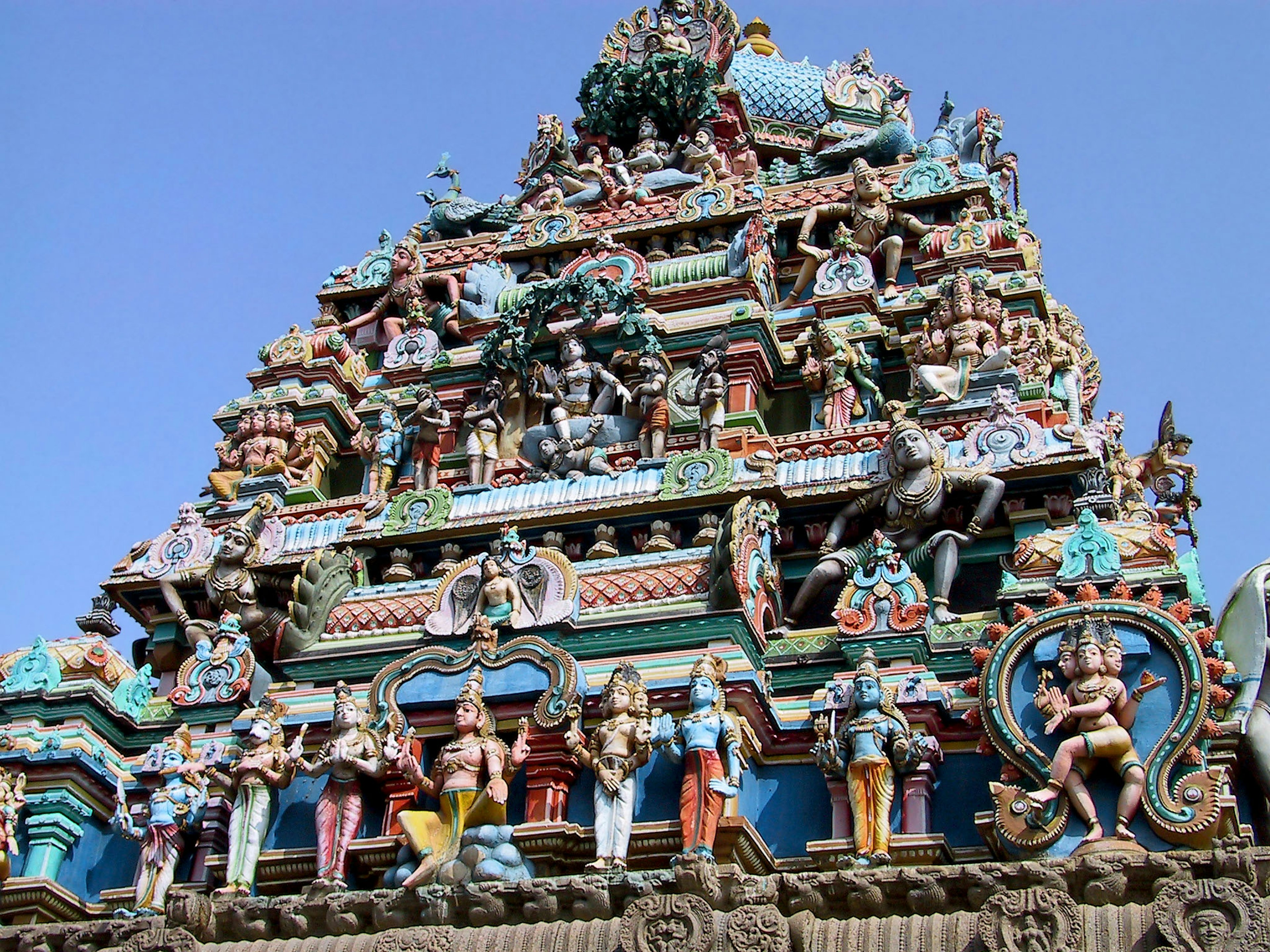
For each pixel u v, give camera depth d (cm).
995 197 2881
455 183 3269
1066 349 2541
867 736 1800
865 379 2530
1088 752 1686
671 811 1823
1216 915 1493
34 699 2158
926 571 2153
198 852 2011
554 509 2269
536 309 2594
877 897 1595
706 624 1944
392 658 2045
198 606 2475
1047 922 1531
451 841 1809
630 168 3222
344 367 2875
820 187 2969
